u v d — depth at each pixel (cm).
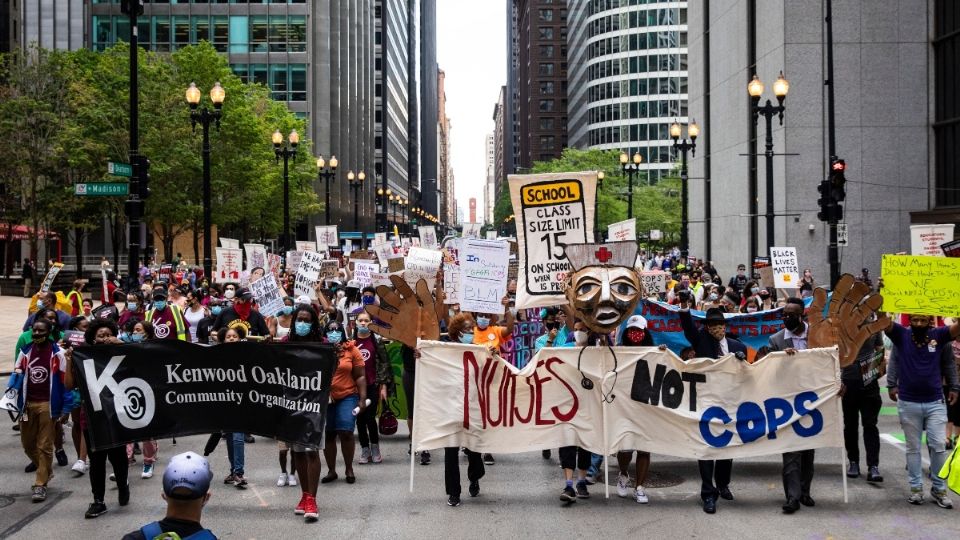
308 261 1717
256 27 7131
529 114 18212
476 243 1124
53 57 4503
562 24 17850
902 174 3544
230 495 915
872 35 3559
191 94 2242
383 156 12394
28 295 4303
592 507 856
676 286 2042
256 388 836
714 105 4684
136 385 832
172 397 835
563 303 1032
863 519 809
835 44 3572
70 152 4172
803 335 932
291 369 830
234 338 921
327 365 828
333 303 1683
